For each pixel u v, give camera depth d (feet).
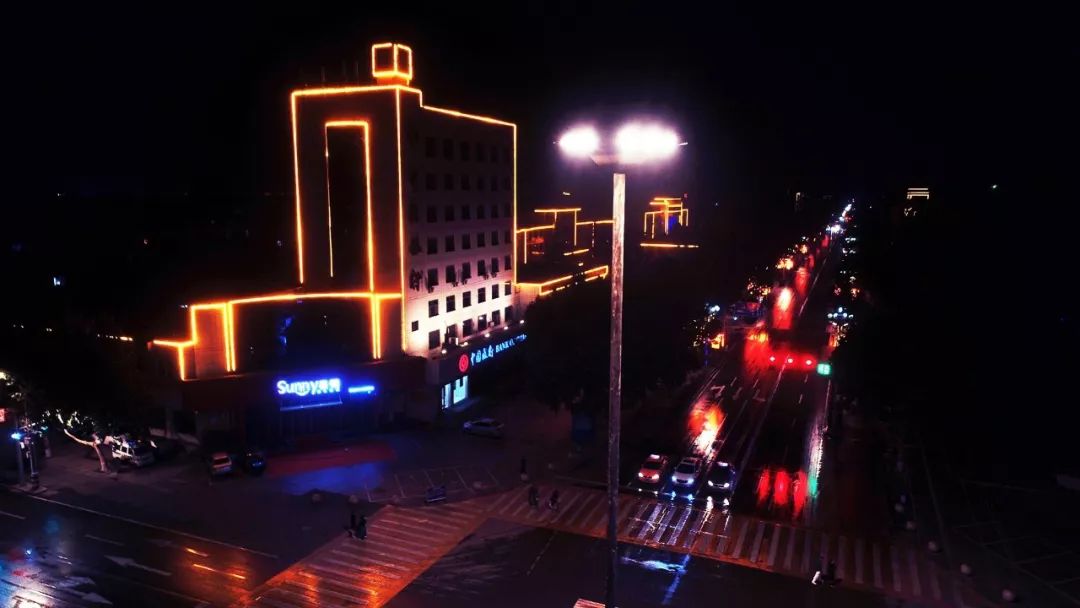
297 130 196.65
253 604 111.55
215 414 181.37
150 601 111.75
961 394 161.38
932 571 124.26
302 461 174.70
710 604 112.68
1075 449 175.83
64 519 141.38
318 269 199.52
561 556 128.36
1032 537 137.49
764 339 315.58
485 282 237.04
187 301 177.37
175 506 148.56
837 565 126.00
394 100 186.91
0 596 112.27
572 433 189.57
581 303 186.09
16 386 162.09
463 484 161.48
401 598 113.80
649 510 148.46
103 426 163.22
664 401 226.79
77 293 200.23
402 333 195.42
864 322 187.83
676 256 338.54
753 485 161.89
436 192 207.51
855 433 197.98
